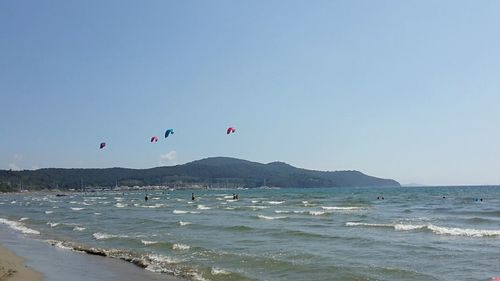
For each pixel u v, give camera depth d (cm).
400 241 2367
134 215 4866
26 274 1603
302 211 5047
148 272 1688
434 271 1619
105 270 1728
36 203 9750
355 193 13812
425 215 4356
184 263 1850
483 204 6606
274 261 1842
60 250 2286
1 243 2602
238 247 2253
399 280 1494
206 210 5544
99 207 7162
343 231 2856
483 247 2131
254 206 6388
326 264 1770
